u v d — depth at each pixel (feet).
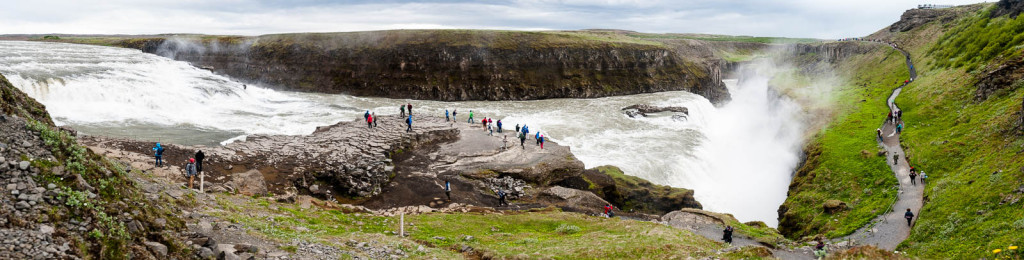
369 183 124.98
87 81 187.83
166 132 163.63
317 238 61.46
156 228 44.55
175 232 46.32
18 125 43.60
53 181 40.19
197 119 193.47
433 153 158.30
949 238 100.37
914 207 128.57
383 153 144.46
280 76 382.42
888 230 117.50
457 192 131.13
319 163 130.93
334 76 365.61
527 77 365.40
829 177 162.50
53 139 44.16
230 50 428.56
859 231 121.70
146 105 194.18
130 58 318.45
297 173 122.93
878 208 131.23
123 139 126.72
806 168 181.16
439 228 86.38
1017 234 84.33
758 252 69.67
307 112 236.84
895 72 347.77
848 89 331.57
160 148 105.70
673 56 425.69
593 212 130.52
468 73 358.23
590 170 163.02
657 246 74.18
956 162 144.36
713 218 128.67
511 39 385.70
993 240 88.33
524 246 75.56
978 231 95.86
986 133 150.51
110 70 224.94
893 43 448.24
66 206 38.96
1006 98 171.01
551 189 140.36
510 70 364.79
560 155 161.68
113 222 40.47
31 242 34.63
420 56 361.30
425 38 377.91
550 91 362.74
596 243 77.46
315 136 158.51
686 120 264.72
